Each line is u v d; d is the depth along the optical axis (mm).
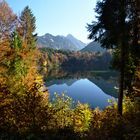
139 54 21234
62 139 10289
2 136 9312
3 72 15461
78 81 92062
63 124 12680
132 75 23234
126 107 22156
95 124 15570
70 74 133000
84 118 18109
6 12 32438
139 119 12062
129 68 23062
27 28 55875
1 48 15922
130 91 23234
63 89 66000
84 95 56969
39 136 9914
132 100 20562
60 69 177000
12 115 10359
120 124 12164
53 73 129750
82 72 155875
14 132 9758
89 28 21797
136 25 20609
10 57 16375
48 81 86625
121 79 21984
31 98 10656
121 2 20516
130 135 10625
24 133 9844
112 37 21078
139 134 10391
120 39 20844
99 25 21359
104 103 47344
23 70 30000
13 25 34031
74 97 53781
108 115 16359
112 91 64000
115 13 20750
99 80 97562
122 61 21625
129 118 14008
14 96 10875
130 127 11336
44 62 143625
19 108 10414
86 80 97188
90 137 11477
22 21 55938
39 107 10633
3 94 10703
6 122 10141
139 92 18438
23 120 10352
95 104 46312
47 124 10914
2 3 33094
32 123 10328
